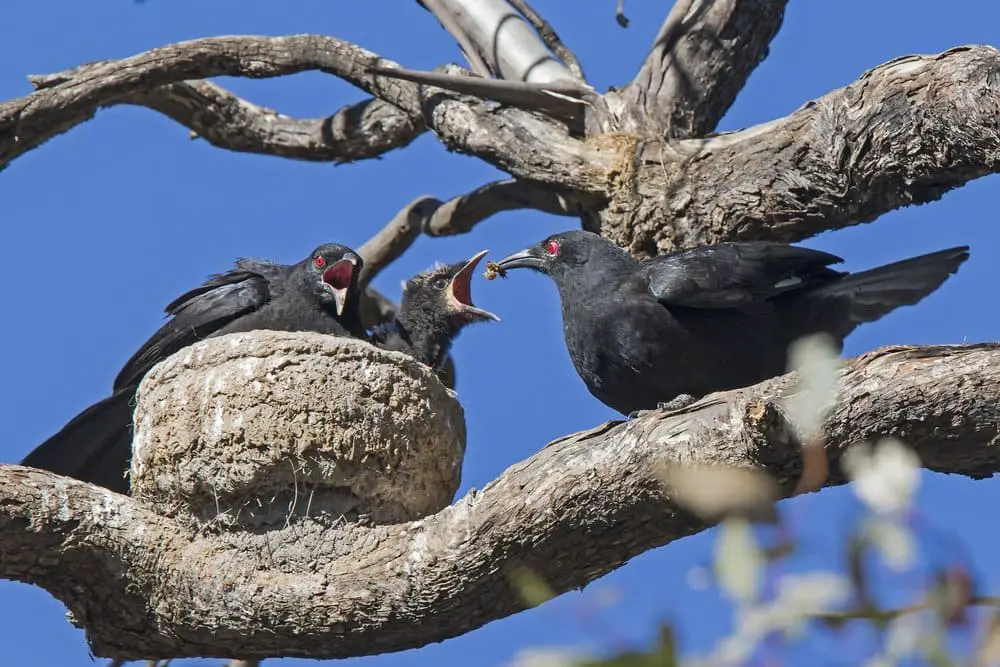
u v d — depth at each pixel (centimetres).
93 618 1057
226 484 1059
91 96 1620
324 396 1078
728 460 834
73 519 1023
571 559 938
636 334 1294
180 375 1105
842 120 1340
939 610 253
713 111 1634
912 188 1320
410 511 1105
